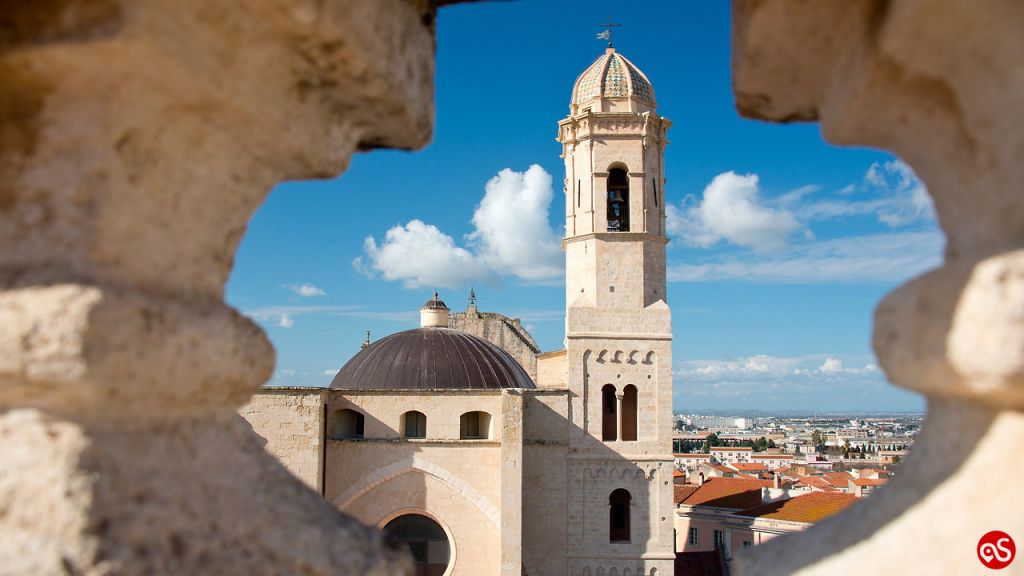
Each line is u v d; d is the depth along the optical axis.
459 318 67.94
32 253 5.14
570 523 46.00
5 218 5.24
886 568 5.12
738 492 71.56
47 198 5.18
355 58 5.87
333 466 42.28
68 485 4.71
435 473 42.47
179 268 5.97
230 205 6.44
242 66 5.57
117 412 5.07
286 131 6.26
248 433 6.72
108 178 5.19
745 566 6.66
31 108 5.23
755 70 6.84
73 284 4.81
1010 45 4.78
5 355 4.73
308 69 6.00
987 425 4.98
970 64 5.13
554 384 51.00
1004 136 4.95
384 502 42.44
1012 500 4.68
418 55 7.11
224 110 5.73
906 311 5.27
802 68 6.73
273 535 5.88
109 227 5.21
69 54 4.88
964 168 5.60
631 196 48.75
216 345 5.77
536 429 46.69
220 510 5.70
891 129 6.33
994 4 4.75
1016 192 4.85
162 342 5.21
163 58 5.05
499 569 41.56
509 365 50.38
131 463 5.16
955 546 4.87
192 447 5.77
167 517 5.25
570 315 47.72
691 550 67.19
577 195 49.59
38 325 4.70
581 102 50.47
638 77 50.72
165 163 5.63
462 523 42.22
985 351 4.41
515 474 41.22
